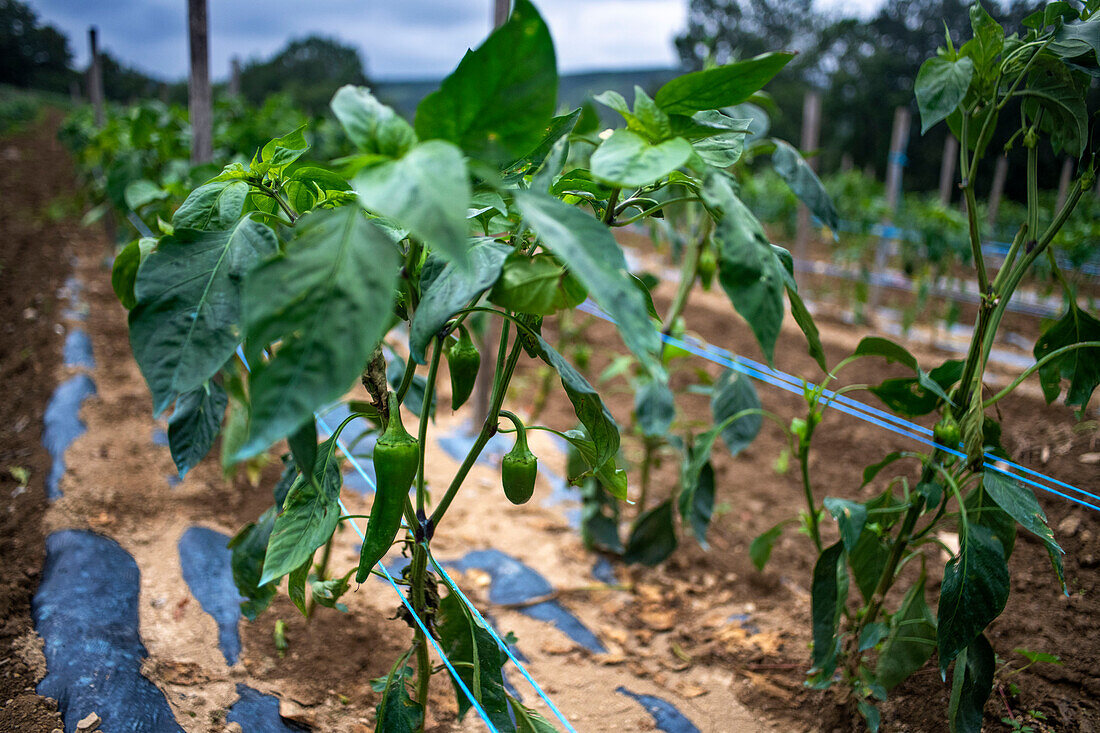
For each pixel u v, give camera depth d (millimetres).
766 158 18469
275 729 2076
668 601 2996
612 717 2350
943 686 2256
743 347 6637
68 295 6059
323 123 7184
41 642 2266
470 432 4312
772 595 3039
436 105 1033
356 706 2211
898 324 7777
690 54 37625
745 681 2527
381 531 1350
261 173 1481
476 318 3426
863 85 28875
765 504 3785
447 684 2375
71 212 9922
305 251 956
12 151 18094
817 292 9180
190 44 3504
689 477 2678
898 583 2926
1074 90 1728
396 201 888
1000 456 2018
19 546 2748
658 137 1172
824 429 4750
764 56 1098
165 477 3357
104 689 2068
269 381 895
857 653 2180
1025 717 2145
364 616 2623
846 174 11578
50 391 4180
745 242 1106
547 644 2689
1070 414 4391
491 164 1230
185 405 1502
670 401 2908
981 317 1851
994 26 1782
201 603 2572
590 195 1509
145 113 4730
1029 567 2762
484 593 2947
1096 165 1708
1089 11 1738
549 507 3684
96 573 2572
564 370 1309
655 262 11023
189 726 2029
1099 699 2143
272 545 1416
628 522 3574
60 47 46094
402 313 1531
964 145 1854
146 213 3447
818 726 2307
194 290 1210
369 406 1556
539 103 1039
